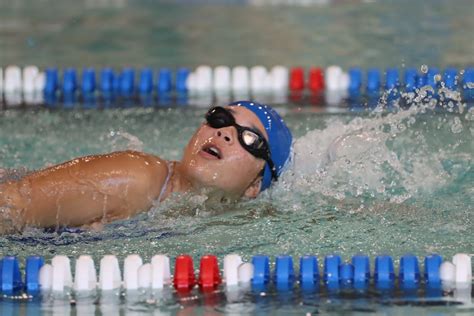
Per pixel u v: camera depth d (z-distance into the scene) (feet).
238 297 28.12
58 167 34.19
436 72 55.98
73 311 27.17
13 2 91.40
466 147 42.37
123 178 33.86
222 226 34.45
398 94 53.57
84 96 58.03
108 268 29.14
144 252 31.91
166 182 35.50
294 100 55.67
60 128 49.93
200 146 35.99
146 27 79.56
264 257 29.81
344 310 26.96
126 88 59.93
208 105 55.11
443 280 29.09
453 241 32.60
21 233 33.37
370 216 35.37
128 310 27.22
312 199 37.27
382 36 72.33
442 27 74.18
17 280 29.32
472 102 49.42
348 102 54.34
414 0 87.10
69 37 75.51
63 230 33.73
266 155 36.58
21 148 45.91
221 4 90.17
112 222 34.14
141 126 50.14
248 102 37.86
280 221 34.96
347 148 40.11
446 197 37.24
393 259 30.96
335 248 32.19
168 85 60.03
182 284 28.99
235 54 68.69
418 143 42.78
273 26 79.10
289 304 27.50
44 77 60.29
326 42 71.56
